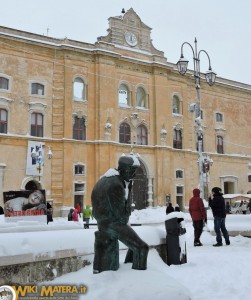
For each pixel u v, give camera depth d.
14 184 34.75
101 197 6.51
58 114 37.91
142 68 43.34
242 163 50.84
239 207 39.34
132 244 6.48
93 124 39.50
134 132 41.72
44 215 13.89
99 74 39.97
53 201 36.28
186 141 45.53
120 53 42.12
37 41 37.25
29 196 13.94
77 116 38.88
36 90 37.34
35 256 6.21
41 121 37.19
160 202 41.38
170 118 44.41
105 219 6.48
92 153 39.00
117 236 6.50
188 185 44.66
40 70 37.66
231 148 50.19
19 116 35.97
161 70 44.12
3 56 35.88
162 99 43.81
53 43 38.34
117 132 40.62
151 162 42.16
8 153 34.94
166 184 42.31
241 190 49.94
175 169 43.97
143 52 43.81
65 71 38.56
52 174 36.78
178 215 9.12
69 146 37.62
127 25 43.41
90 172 38.50
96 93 39.88
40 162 35.84
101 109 39.53
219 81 50.16
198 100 25.25
